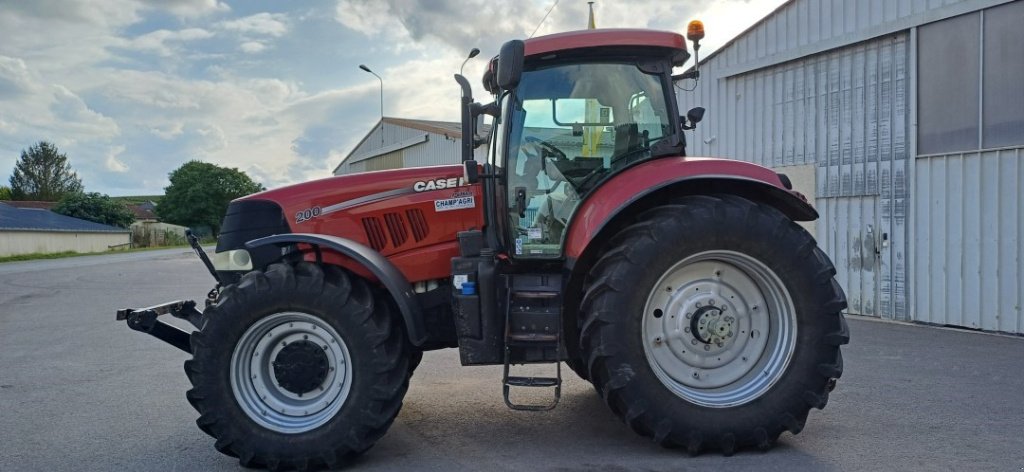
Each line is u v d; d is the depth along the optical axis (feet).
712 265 14.15
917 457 13.43
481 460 13.84
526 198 15.07
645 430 13.57
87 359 25.38
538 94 15.21
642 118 15.25
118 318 15.47
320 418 13.61
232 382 13.58
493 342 14.15
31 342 29.27
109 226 216.54
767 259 13.66
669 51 15.33
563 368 22.18
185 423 17.06
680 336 14.01
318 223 15.76
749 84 38.55
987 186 28.02
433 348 16.07
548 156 15.10
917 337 27.04
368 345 13.43
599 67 15.25
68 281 61.41
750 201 14.14
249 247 13.83
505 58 13.80
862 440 14.49
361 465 13.73
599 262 13.76
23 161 326.24
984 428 15.24
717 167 14.12
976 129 28.45
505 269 15.14
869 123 32.68
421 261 15.78
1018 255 27.09
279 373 13.78
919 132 30.58
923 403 17.28
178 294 49.44
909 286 31.14
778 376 13.71
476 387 19.89
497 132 16.05
